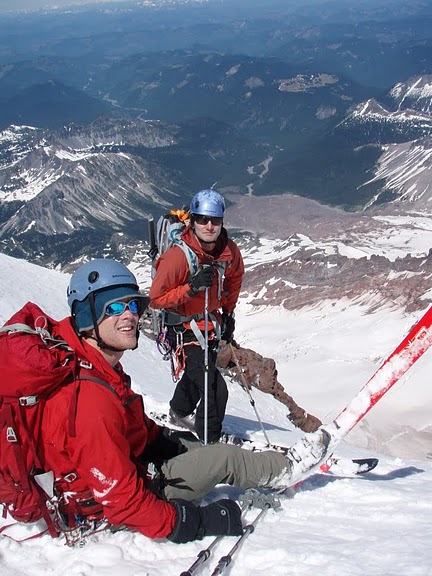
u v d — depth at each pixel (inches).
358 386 4867.1
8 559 154.1
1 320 533.3
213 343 266.8
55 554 155.3
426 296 6579.7
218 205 239.9
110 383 157.2
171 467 180.2
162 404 362.9
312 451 189.9
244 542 160.2
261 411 541.3
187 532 157.5
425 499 193.3
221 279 254.8
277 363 5792.3
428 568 133.0
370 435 3486.7
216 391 265.0
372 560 142.8
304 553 148.8
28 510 153.5
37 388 145.3
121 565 147.5
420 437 3467.0
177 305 254.5
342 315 6919.3
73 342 154.4
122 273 156.7
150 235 268.7
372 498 196.4
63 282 723.4
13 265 714.2
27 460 148.2
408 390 3969.0
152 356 573.9
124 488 150.9
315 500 194.5
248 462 185.5
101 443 148.9
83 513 159.3
